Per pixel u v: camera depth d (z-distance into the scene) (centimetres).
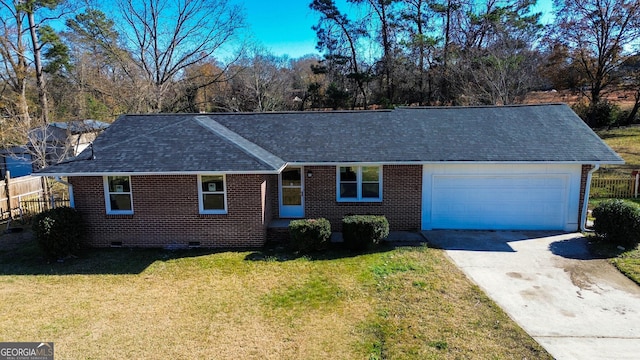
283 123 1642
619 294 914
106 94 3281
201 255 1233
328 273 1059
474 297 902
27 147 2256
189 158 1288
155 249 1302
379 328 780
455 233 1393
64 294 975
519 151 1360
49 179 2183
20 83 2891
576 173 1371
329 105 4022
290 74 4853
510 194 1408
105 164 1267
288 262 1151
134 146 1373
